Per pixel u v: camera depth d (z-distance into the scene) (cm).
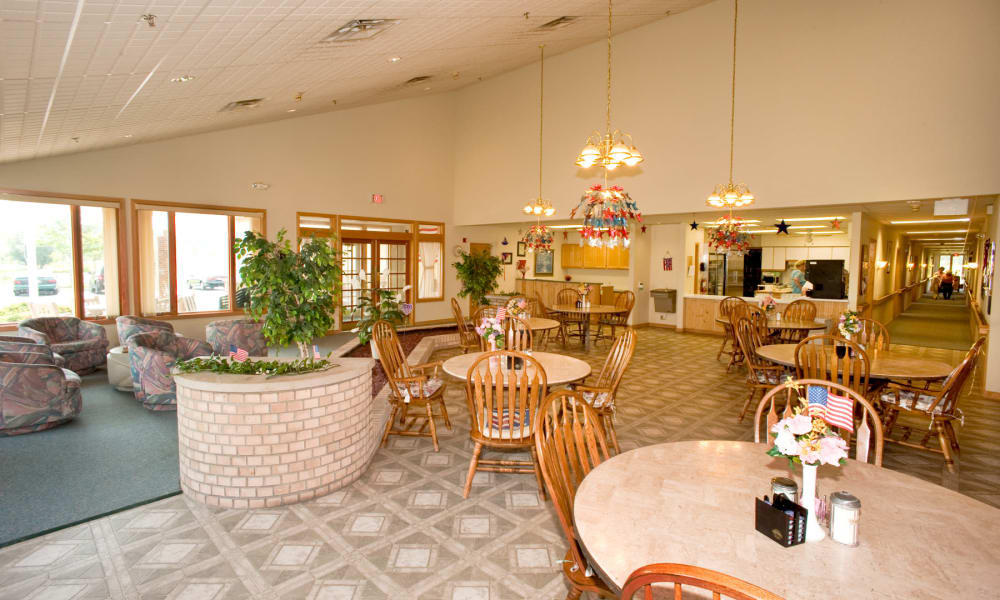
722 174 750
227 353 672
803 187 680
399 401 407
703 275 1130
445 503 317
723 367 724
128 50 301
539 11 516
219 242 842
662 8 728
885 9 614
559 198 954
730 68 737
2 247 665
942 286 1823
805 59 673
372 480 349
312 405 317
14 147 529
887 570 133
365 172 1018
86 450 403
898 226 1090
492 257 1145
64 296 711
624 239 358
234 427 306
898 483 185
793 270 992
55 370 448
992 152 556
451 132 1158
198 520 295
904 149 607
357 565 253
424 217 1120
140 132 627
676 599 103
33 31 237
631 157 418
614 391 379
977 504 169
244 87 497
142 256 760
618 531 152
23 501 317
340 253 986
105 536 278
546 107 967
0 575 244
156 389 500
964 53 569
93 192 711
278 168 897
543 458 179
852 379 398
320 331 478
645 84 827
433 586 238
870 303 890
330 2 308
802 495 155
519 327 488
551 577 245
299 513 304
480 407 326
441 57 617
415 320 1124
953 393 364
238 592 233
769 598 92
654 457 207
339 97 758
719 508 166
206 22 285
